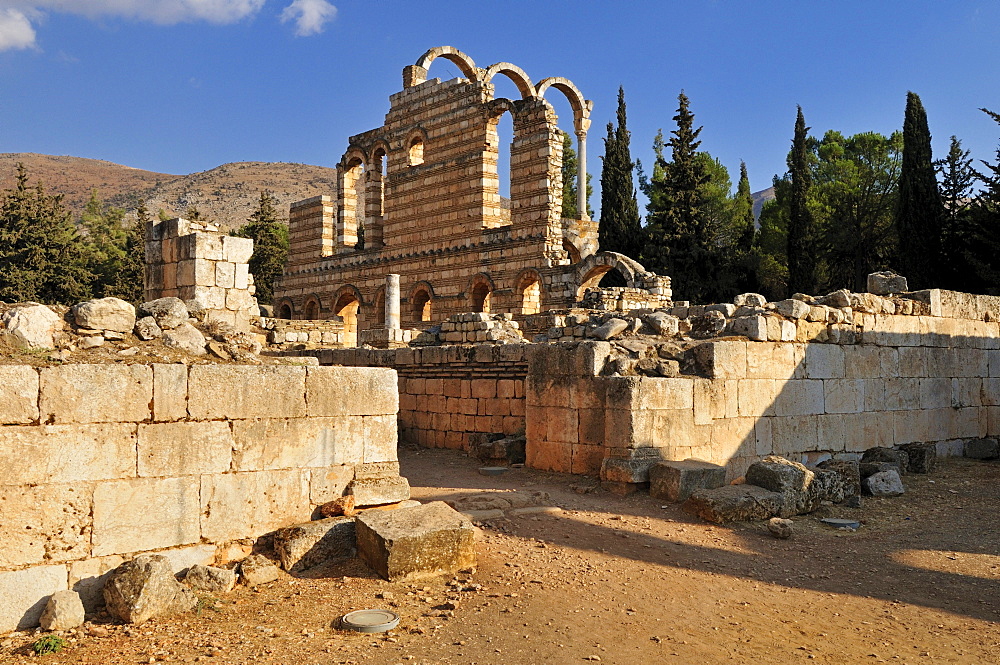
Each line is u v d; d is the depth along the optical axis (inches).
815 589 371.9
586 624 314.7
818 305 676.1
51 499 295.4
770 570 396.2
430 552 354.9
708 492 485.1
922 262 1520.7
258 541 350.6
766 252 2144.4
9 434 287.3
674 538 434.3
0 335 318.7
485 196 1539.1
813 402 648.4
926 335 764.0
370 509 380.5
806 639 311.6
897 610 347.3
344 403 379.2
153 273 802.8
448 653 280.8
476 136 1561.3
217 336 391.5
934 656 297.9
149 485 319.0
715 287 1894.7
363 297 1808.6
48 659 261.4
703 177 1952.5
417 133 1692.9
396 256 1722.4
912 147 1541.6
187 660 265.1
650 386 539.2
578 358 575.8
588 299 1168.8
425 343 937.5
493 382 725.3
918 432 746.2
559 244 1444.4
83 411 303.3
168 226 783.7
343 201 1959.9
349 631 294.0
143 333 362.0
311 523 361.4
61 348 331.6
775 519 457.1
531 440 614.9
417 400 809.5
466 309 1552.7
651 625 318.3
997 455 769.6
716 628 319.3
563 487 542.3
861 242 1857.8
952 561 420.8
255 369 350.6
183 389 328.8
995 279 1425.9
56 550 296.2
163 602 299.0
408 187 1707.7
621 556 401.7
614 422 540.4
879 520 503.8
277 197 7037.4
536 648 289.3
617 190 2048.5
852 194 1913.1
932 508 543.8
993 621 335.6
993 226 1423.5
